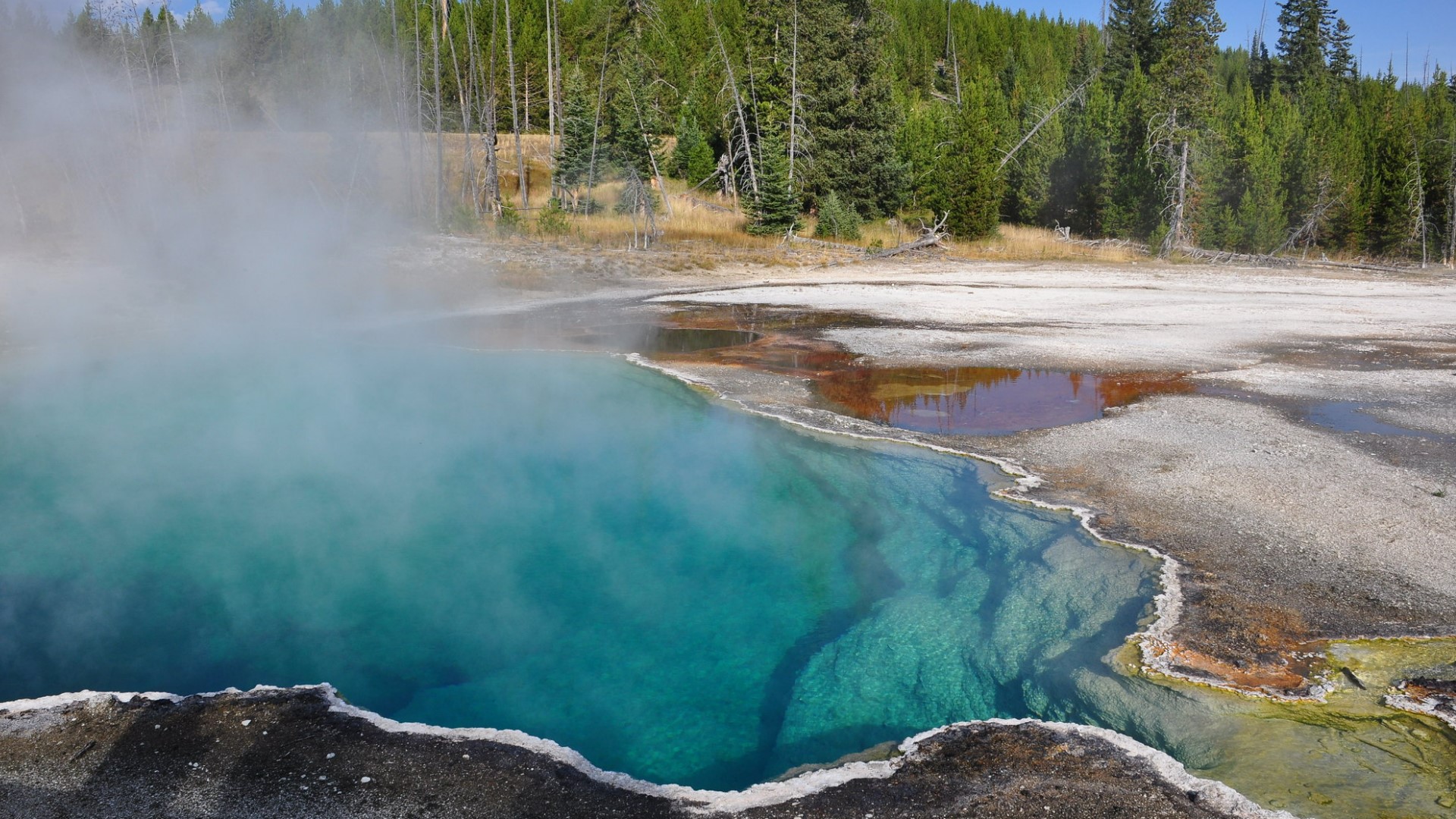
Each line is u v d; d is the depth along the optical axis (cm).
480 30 4588
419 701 606
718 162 4484
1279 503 884
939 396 1351
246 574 802
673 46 4988
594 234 3222
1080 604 712
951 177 3656
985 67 5700
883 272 2936
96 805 454
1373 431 1128
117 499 984
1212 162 3738
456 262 2627
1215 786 473
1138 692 583
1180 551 782
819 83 3797
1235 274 2994
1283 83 5631
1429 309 2195
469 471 1069
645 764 539
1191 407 1246
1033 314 2095
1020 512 898
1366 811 461
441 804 461
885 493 980
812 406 1295
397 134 4053
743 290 2497
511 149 4362
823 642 689
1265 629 644
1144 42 5362
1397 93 5244
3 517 931
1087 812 456
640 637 699
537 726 579
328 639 688
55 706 545
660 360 1595
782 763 542
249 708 549
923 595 762
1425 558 754
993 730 537
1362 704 556
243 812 450
